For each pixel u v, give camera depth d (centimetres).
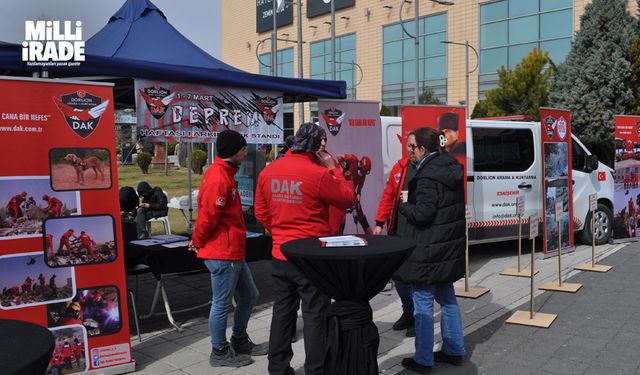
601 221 956
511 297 628
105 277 409
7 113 378
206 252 418
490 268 789
